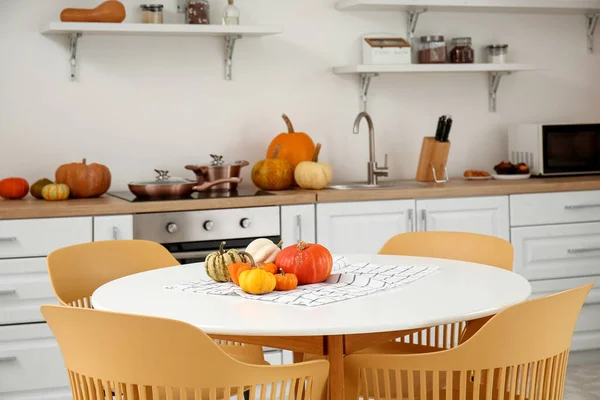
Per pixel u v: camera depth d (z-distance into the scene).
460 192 3.92
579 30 4.82
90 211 3.40
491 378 1.73
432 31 4.55
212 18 4.18
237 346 2.56
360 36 4.43
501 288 2.10
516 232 4.01
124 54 4.07
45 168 3.98
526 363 1.75
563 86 4.80
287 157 4.12
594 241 4.13
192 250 3.55
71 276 2.58
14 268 3.32
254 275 2.04
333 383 1.85
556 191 4.06
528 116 4.75
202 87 4.20
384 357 1.77
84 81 4.02
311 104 4.38
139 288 2.20
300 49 4.34
